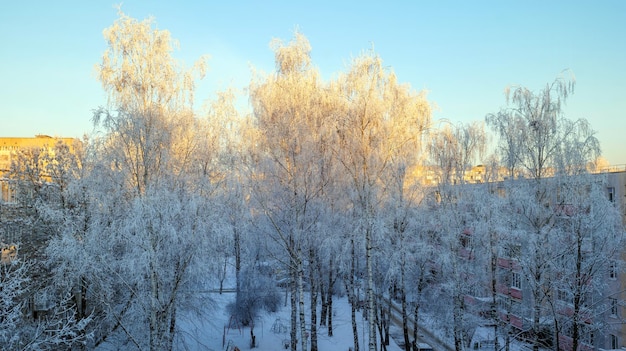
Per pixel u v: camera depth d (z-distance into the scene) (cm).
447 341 3597
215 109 3102
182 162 2158
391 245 2772
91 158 2097
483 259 2797
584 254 2175
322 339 3572
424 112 2745
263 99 2692
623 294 2719
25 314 2153
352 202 2630
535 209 2278
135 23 2081
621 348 2684
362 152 2453
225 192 2298
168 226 1819
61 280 2036
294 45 2761
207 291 2594
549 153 2316
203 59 2211
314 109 2678
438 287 2817
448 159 2728
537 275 2219
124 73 2041
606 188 2723
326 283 4116
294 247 2669
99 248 1922
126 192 2011
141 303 1916
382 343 3078
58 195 2458
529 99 2389
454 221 2659
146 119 2008
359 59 2552
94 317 2219
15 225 2428
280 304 4597
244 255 3519
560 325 2248
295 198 2556
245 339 3516
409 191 2738
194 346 3086
